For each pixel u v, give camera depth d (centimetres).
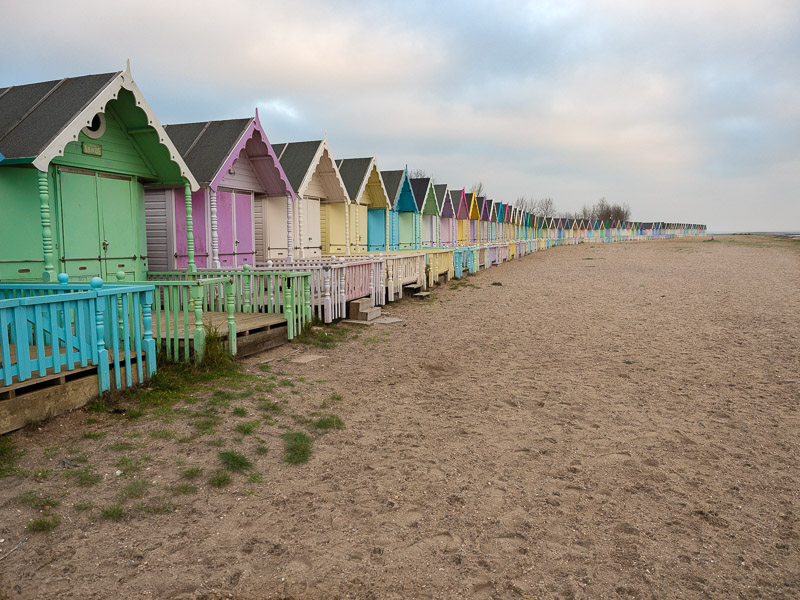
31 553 361
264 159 1477
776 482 508
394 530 413
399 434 609
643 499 472
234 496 453
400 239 2727
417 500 461
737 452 575
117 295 635
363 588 344
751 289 1969
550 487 491
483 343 1101
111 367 642
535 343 1105
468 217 3909
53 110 844
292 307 1010
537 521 432
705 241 6644
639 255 3953
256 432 586
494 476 511
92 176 982
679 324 1312
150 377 687
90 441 524
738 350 1041
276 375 801
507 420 663
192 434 560
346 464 527
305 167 1720
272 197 1609
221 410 632
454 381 833
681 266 2989
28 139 798
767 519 443
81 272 962
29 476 450
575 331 1230
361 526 418
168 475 477
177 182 1106
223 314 1049
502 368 912
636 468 533
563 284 2162
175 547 379
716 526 431
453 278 2312
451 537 406
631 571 370
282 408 662
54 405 557
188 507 431
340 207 2027
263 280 1055
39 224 875
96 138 977
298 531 407
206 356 782
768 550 399
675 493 484
